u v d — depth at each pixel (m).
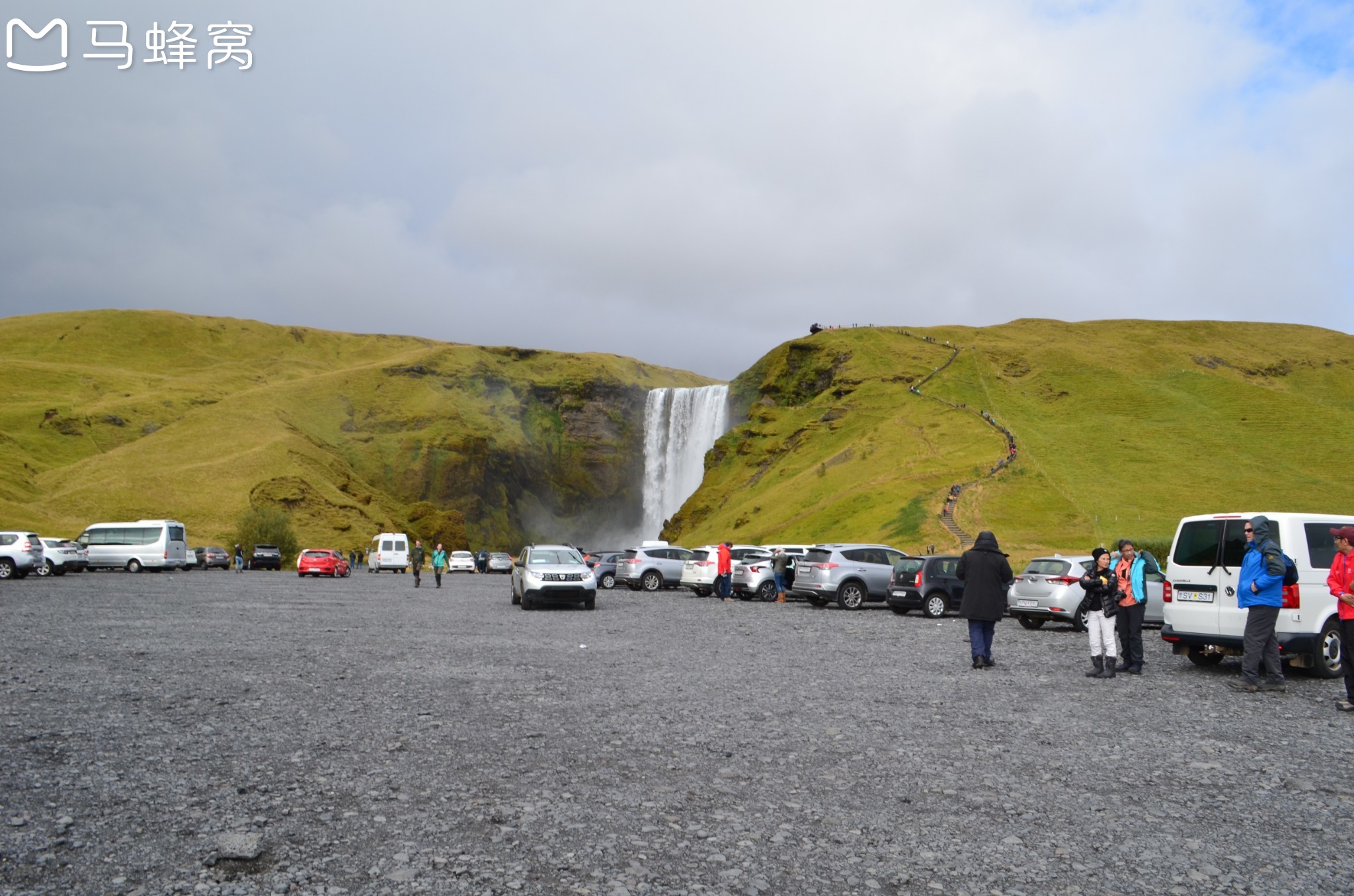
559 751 8.00
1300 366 139.25
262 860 5.13
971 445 94.69
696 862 5.30
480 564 76.12
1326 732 9.38
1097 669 13.49
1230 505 76.56
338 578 57.91
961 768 7.65
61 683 11.02
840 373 134.75
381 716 9.39
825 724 9.42
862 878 5.09
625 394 194.00
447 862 5.19
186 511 90.00
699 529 114.75
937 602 25.45
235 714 9.34
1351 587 10.82
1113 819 6.27
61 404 139.00
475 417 168.00
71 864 4.97
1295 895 4.94
